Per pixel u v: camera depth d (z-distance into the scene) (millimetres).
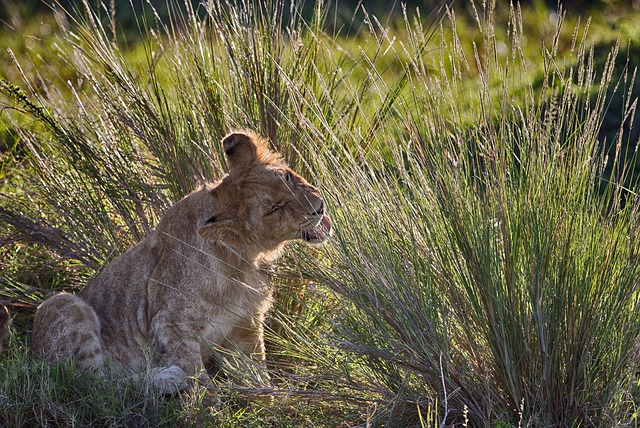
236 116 10023
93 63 10680
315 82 10281
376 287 8289
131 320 9219
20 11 21281
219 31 10227
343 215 8570
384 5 20688
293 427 8273
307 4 19750
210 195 8836
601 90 8242
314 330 9039
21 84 16281
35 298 10336
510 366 7836
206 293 8852
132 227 10320
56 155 11070
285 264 9414
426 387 8242
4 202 11125
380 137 10188
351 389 8414
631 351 7809
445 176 8156
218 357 9180
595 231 8039
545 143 8109
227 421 8211
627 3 20359
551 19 19750
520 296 7859
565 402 7906
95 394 8164
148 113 10156
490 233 7949
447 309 8227
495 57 8352
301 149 9797
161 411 8234
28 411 8062
